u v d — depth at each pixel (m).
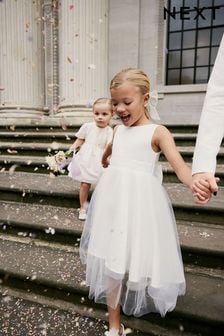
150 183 1.67
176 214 2.87
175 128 5.27
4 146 5.28
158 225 1.65
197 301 1.88
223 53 1.22
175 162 1.55
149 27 8.03
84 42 6.89
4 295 2.27
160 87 8.16
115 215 1.65
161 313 1.75
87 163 2.91
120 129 1.86
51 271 2.30
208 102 1.23
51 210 3.25
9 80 7.69
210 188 1.17
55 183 3.79
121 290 1.79
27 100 7.75
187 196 3.12
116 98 1.63
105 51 7.08
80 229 2.67
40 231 2.82
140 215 1.63
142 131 1.71
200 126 1.24
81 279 2.19
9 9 7.54
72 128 5.86
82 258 1.97
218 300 1.89
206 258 2.26
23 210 3.27
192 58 8.36
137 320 1.92
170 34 8.50
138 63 8.10
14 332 1.86
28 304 2.16
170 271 1.64
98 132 3.08
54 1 8.58
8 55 7.63
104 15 7.00
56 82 8.98
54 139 5.43
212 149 1.20
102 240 1.70
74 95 7.00
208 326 1.76
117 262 1.58
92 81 6.98
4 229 3.00
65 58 7.01
